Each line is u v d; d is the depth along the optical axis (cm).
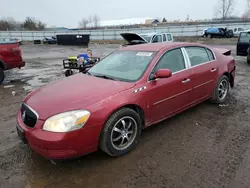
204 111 436
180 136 342
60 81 350
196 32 3625
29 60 1429
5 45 732
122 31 3878
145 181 247
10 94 611
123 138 294
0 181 254
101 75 353
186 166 270
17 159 295
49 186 245
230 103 479
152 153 299
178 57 377
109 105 271
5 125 403
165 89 338
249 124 377
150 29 3825
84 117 253
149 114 324
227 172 257
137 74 327
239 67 930
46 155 250
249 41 1092
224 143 319
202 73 407
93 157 293
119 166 275
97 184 246
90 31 4022
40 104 272
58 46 2881
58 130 244
